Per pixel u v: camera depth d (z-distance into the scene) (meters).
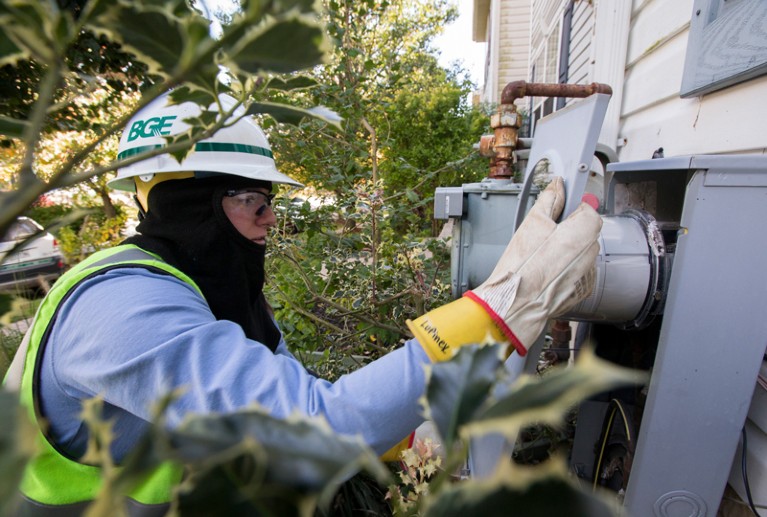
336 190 3.04
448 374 0.28
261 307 1.45
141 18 0.24
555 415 0.19
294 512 0.19
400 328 2.51
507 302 0.86
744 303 1.06
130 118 0.26
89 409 0.19
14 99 1.07
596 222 0.98
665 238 1.32
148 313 0.74
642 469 1.17
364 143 3.13
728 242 1.05
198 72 0.26
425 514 0.19
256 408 0.22
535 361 1.08
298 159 3.21
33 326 0.83
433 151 7.60
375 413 0.71
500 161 2.48
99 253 0.96
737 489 1.29
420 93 7.73
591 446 1.72
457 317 0.83
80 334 0.75
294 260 2.56
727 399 1.10
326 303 2.61
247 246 1.12
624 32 2.46
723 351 1.08
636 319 1.28
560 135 1.22
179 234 1.05
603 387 0.19
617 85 2.55
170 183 1.06
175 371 0.68
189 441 0.20
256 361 0.72
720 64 1.50
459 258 1.97
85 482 0.83
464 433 0.23
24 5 0.21
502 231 1.90
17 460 0.16
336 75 3.03
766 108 1.39
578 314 1.31
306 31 0.23
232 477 0.19
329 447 0.21
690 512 1.16
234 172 1.05
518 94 2.40
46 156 1.58
